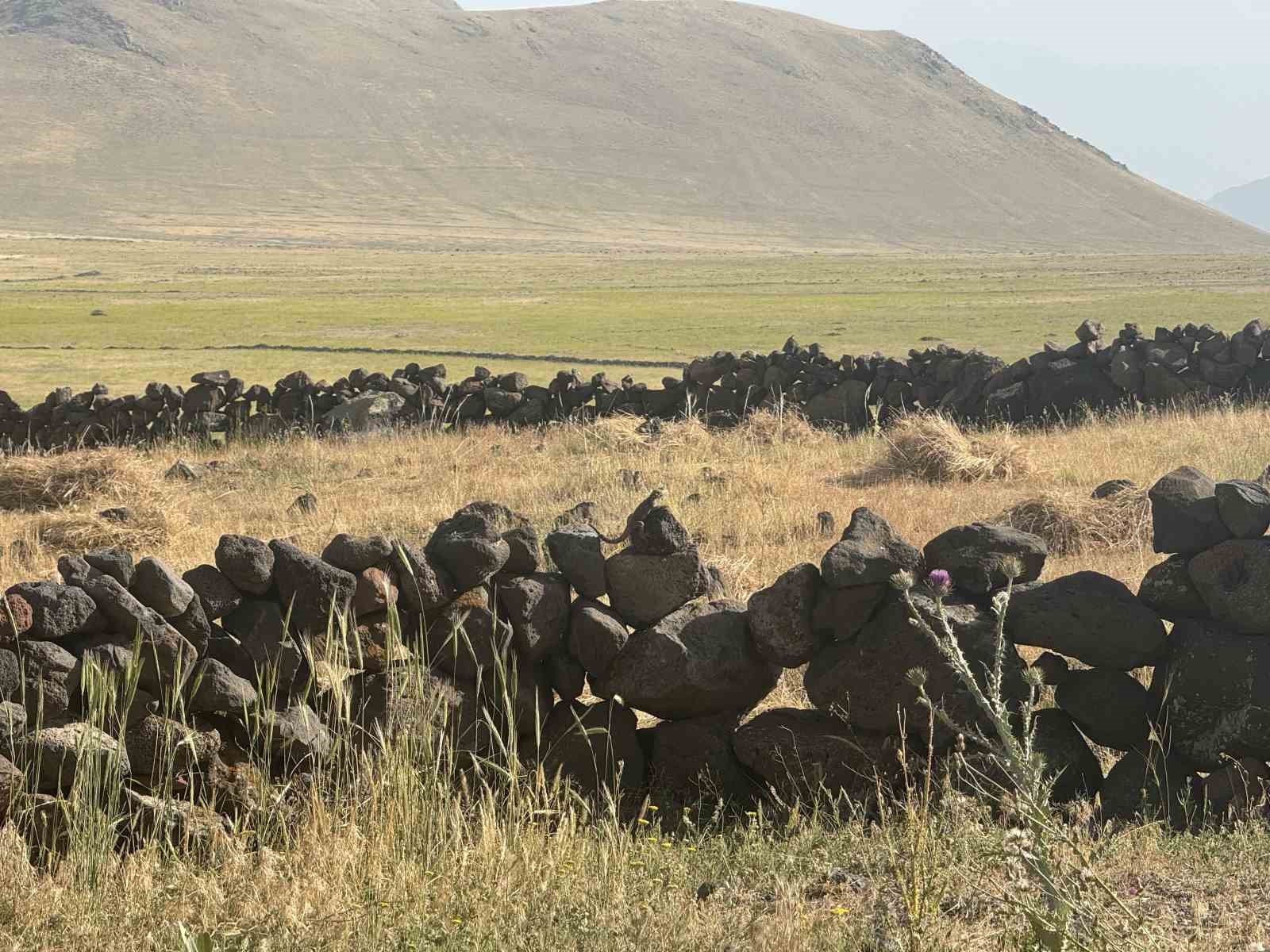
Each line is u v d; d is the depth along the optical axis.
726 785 9.24
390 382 32.66
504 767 9.05
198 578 8.60
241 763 8.38
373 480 24.30
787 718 9.25
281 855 7.82
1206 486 8.70
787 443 26.92
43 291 106.50
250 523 20.66
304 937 6.80
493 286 110.56
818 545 16.66
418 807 8.22
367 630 8.94
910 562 8.84
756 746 9.13
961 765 8.43
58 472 23.88
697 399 31.23
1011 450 21.77
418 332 67.12
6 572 17.81
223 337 65.12
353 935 6.84
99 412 33.09
